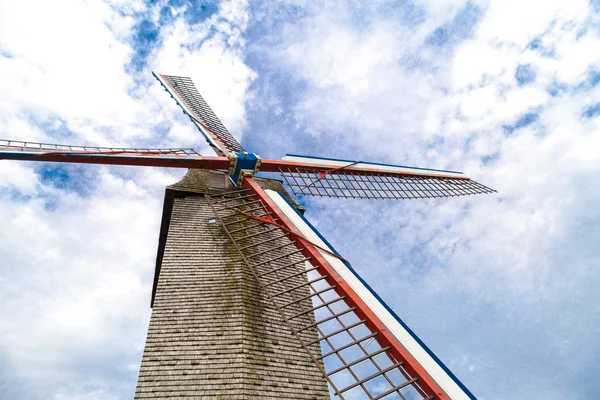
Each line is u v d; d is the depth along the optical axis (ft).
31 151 41.37
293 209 45.68
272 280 47.98
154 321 40.57
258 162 54.90
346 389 25.36
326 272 35.17
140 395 34.27
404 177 64.23
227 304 42.55
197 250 49.34
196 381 35.40
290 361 40.04
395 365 27.20
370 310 30.89
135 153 48.44
